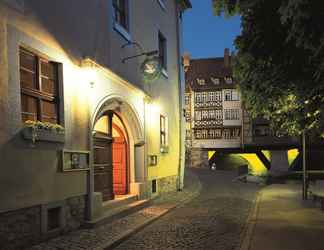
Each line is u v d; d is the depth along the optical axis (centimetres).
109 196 981
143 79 1195
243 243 662
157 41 1406
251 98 686
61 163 688
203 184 2003
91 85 795
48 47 670
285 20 446
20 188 570
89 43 830
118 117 1080
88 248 602
